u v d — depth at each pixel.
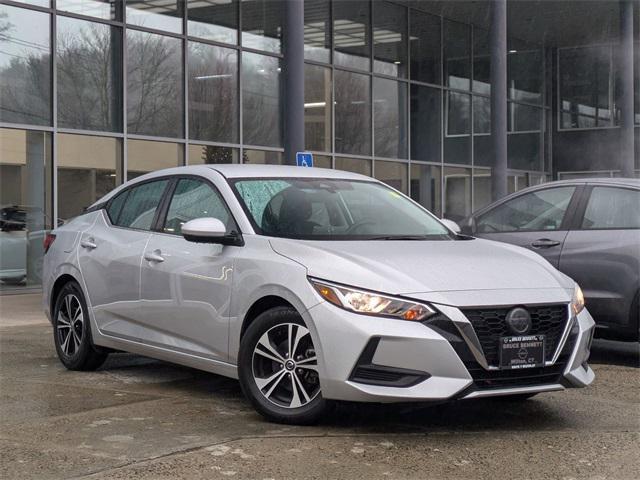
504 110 16.67
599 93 27.44
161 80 15.92
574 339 5.07
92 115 14.88
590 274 7.49
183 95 16.25
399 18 21.36
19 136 14.00
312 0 19.44
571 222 7.74
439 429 5.05
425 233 5.98
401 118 21.45
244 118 17.41
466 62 23.34
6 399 5.83
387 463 4.34
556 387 4.96
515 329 4.79
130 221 6.62
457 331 4.68
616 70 27.22
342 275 4.87
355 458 4.42
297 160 10.97
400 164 21.44
